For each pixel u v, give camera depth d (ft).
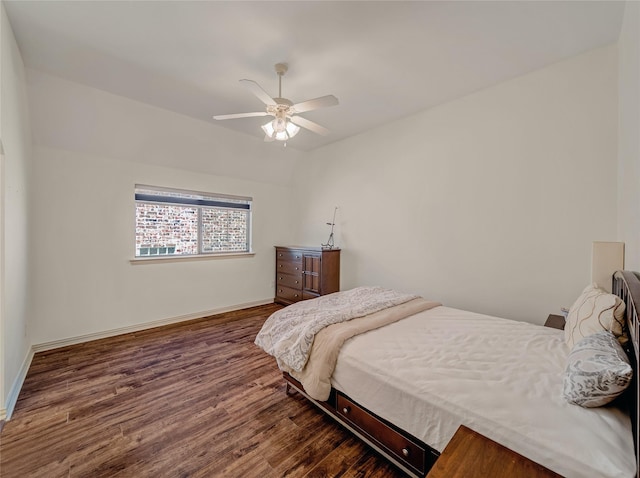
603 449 3.01
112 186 11.16
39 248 9.62
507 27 6.51
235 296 15.14
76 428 5.93
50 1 5.66
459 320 7.27
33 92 8.61
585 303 5.32
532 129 8.53
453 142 10.27
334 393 5.79
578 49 7.40
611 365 3.37
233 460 5.16
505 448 3.26
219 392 7.34
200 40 6.92
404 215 11.87
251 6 5.83
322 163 15.48
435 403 4.10
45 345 9.77
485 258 9.64
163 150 12.14
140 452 5.32
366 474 4.89
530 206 8.64
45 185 9.71
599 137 7.47
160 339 10.90
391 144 12.22
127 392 7.29
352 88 9.29
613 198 7.32
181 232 13.39
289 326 6.98
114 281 11.27
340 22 6.31
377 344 5.75
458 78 8.75
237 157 14.49
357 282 13.83
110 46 7.16
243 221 15.74
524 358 5.10
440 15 6.10
